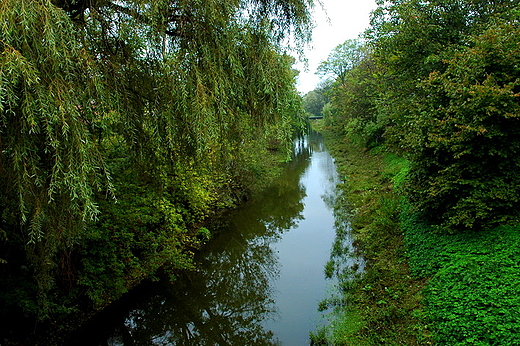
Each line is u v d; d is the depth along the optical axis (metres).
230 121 4.60
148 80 3.97
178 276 7.58
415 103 7.01
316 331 5.22
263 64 4.69
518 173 5.04
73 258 5.56
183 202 9.19
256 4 4.76
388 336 4.45
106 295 6.18
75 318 5.57
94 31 3.44
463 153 5.17
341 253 7.86
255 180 13.54
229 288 7.57
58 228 3.40
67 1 3.24
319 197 14.04
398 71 10.39
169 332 6.29
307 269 7.62
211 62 3.95
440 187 5.61
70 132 2.78
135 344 5.85
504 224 4.98
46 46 2.55
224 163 5.59
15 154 2.62
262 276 7.72
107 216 5.64
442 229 5.76
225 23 3.95
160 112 3.85
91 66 3.02
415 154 6.36
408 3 9.55
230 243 9.84
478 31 7.72
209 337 6.02
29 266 4.46
